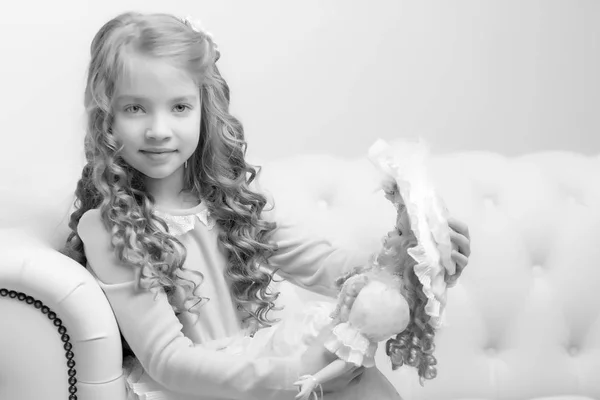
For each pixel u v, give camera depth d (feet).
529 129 7.73
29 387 3.97
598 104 7.87
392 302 3.59
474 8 7.49
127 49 4.12
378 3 7.22
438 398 6.07
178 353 4.01
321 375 3.60
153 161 4.25
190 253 4.54
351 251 4.82
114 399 4.02
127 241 4.13
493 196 6.39
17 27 6.36
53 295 3.91
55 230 4.64
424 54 7.37
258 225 4.80
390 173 3.73
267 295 4.88
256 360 3.87
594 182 6.59
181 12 6.75
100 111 4.24
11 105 6.35
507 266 6.15
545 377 6.23
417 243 3.67
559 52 7.77
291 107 7.04
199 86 4.37
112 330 4.00
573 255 6.31
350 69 7.17
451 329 6.07
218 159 4.67
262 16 6.94
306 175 6.23
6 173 6.21
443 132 7.47
